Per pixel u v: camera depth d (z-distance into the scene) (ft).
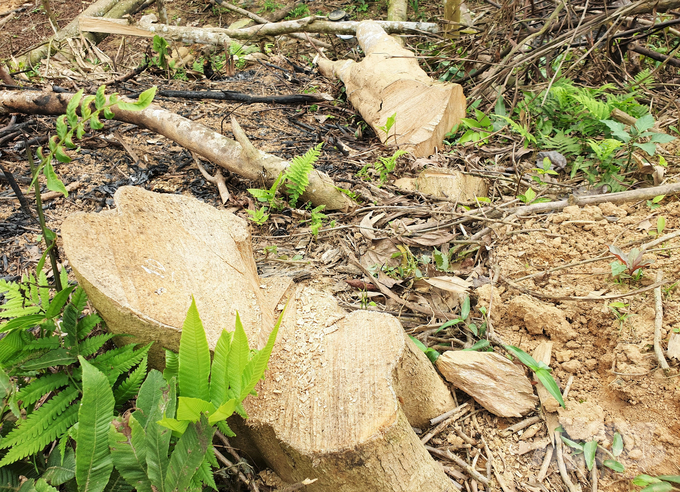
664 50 14.87
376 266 8.59
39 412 4.66
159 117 11.60
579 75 14.75
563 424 6.13
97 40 20.94
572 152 11.56
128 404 5.59
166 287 5.24
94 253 5.05
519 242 8.72
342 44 22.44
